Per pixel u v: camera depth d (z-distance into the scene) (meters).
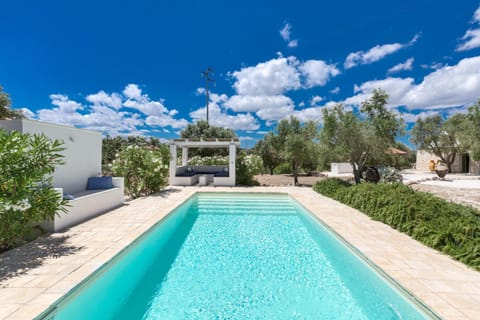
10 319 2.47
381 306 3.36
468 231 4.29
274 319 3.09
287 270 4.40
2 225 3.88
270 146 19.59
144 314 3.18
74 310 3.07
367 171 12.84
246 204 9.83
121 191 8.21
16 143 4.14
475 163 21.80
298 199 9.42
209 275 4.21
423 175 20.16
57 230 5.25
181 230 6.68
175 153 13.71
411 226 5.23
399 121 9.90
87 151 7.85
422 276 3.42
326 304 3.42
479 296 2.94
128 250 4.54
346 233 5.32
